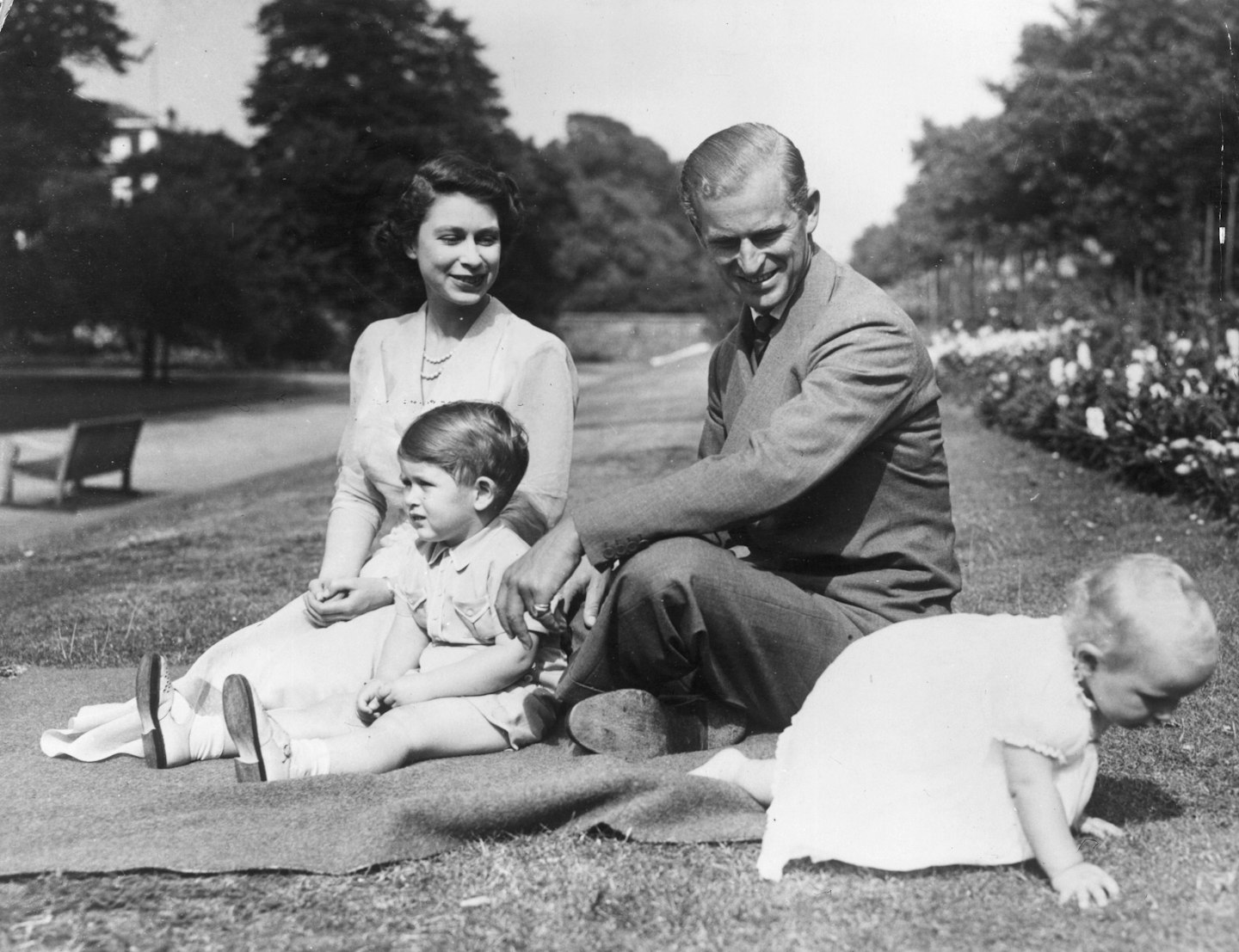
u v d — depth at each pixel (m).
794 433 2.73
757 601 2.76
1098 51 16.27
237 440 17.33
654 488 2.76
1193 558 5.09
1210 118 15.29
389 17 31.00
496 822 2.46
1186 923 2.04
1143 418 6.91
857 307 2.85
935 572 2.93
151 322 24.61
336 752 2.85
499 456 3.12
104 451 11.57
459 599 3.11
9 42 19.84
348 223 28.48
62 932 2.11
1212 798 2.63
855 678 2.43
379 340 3.69
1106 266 15.77
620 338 46.53
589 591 3.15
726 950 2.01
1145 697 2.20
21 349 23.38
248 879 2.31
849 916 2.12
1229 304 9.48
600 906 2.18
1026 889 2.20
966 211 19.06
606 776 2.50
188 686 3.18
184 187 25.39
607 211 52.62
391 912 2.17
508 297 37.81
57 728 3.40
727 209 2.82
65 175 21.69
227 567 6.51
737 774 2.62
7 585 6.45
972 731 2.31
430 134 30.88
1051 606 4.38
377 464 3.48
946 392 14.38
